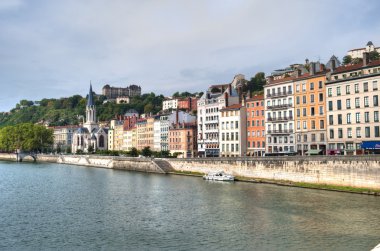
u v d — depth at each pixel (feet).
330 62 437.17
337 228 191.11
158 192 315.78
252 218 214.90
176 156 611.88
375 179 282.77
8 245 171.83
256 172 379.96
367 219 206.69
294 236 179.73
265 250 162.09
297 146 425.69
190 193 306.55
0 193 320.09
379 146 337.31
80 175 485.97
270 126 458.91
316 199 264.93
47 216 227.20
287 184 340.39
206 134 570.87
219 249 164.04
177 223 207.10
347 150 369.09
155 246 169.17
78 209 247.50
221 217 218.79
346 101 372.58
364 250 160.15
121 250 164.55
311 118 409.90
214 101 563.07
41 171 558.97
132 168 571.28
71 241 177.27
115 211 240.12
